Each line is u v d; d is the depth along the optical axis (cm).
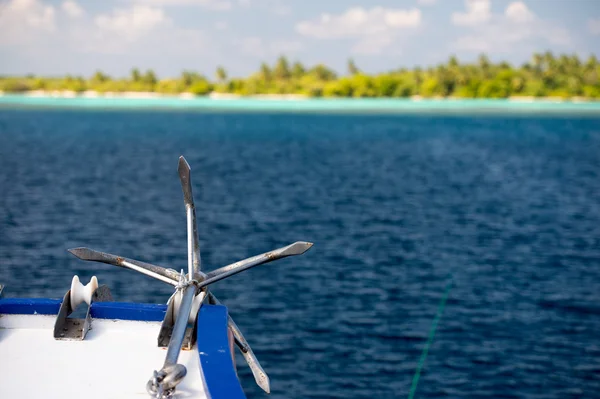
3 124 14588
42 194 4194
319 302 2028
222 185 4962
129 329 571
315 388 1446
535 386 1481
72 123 15362
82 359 535
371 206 4081
